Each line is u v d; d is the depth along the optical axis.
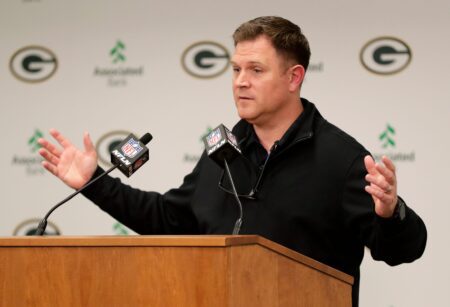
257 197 8.38
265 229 8.25
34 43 14.29
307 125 8.55
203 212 8.67
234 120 13.68
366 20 13.29
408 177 12.84
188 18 13.94
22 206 14.03
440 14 13.09
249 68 8.52
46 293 5.92
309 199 8.24
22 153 14.10
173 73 13.88
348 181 8.21
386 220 6.94
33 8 14.36
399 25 13.19
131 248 5.72
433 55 13.03
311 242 8.24
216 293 5.44
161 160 13.73
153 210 9.18
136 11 14.07
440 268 12.56
